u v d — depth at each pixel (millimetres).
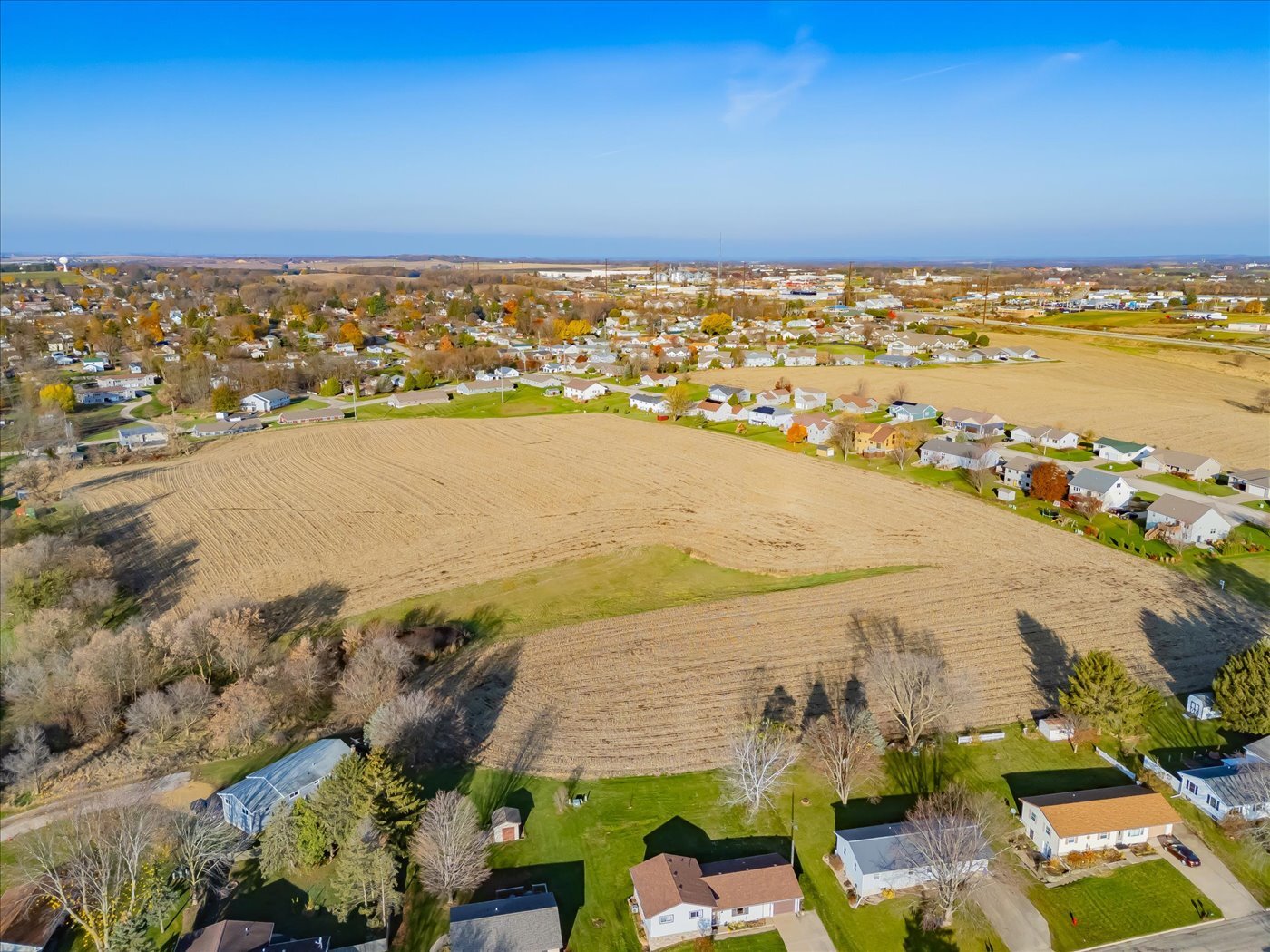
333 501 91438
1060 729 48219
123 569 73188
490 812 42406
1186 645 58250
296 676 52344
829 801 43344
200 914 36562
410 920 36062
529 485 96938
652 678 55312
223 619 56781
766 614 64312
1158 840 40031
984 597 66188
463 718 50844
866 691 53188
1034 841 40250
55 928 35469
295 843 38812
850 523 83625
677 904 34594
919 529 81812
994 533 80250
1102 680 47250
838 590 68250
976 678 54594
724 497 92125
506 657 58594
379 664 52844
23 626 58375
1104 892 37000
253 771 46469
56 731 50406
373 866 35594
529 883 38031
